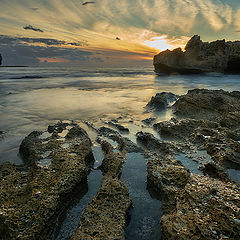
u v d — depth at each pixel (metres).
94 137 8.97
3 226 3.69
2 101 17.36
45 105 15.88
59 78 42.44
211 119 10.25
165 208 4.43
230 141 6.81
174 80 37.47
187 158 6.52
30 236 3.51
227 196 3.97
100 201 4.41
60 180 4.86
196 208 3.77
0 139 8.84
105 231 3.61
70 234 4.01
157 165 5.79
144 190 5.30
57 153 6.41
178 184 4.88
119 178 5.81
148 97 19.80
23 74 52.59
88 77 45.94
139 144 8.21
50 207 4.07
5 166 6.00
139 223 4.22
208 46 44.56
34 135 8.48
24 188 4.75
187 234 3.33
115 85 30.75
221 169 5.39
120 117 12.19
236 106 10.41
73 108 14.83
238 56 41.38
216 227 3.30
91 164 6.72
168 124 9.16
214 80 35.50
